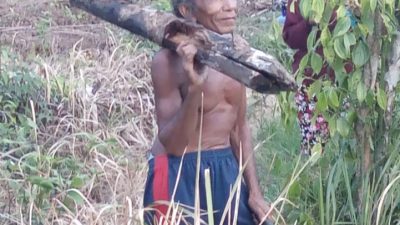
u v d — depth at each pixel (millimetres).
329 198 4914
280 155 6023
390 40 4809
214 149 4293
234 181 4301
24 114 6941
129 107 7402
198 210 4008
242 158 4422
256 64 3781
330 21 4965
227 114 4293
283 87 3846
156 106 4219
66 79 7508
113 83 7598
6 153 6086
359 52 4719
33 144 6449
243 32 8578
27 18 9094
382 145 5012
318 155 4906
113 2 4047
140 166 6219
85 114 7051
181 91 4152
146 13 3961
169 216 4195
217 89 4215
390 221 4906
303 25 5539
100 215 4965
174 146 4207
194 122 4074
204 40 3871
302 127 5664
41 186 5352
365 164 4988
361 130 4977
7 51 7754
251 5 9789
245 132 4441
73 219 4867
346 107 5043
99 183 6008
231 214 4316
